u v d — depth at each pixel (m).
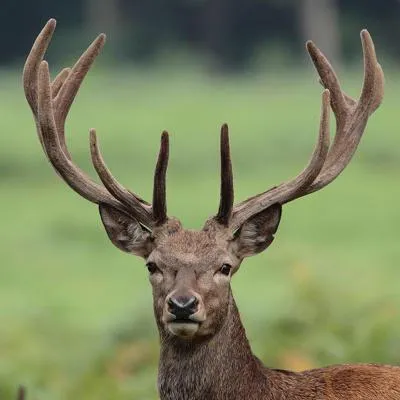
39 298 35.28
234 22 108.81
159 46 107.88
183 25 109.00
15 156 63.41
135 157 61.38
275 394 15.40
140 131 70.50
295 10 108.00
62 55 104.06
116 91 91.75
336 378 15.59
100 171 15.57
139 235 15.55
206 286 14.77
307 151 63.62
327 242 41.31
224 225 15.31
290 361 21.23
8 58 106.44
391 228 44.22
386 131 67.69
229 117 76.25
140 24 108.69
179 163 60.72
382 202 49.69
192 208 46.81
